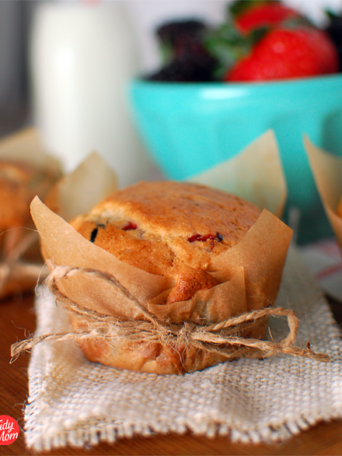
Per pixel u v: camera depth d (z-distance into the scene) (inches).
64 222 5.5
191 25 11.4
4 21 15.9
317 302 7.3
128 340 5.6
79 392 5.5
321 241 10.4
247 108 8.9
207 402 5.0
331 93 8.8
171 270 5.7
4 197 8.5
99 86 12.0
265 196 8.2
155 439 5.0
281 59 9.2
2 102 16.8
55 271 5.4
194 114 9.3
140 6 16.0
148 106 9.9
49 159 10.1
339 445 4.8
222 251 5.9
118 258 5.8
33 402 5.4
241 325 5.7
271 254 5.8
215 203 6.6
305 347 6.2
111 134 12.4
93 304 5.7
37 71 12.2
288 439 4.9
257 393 5.4
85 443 5.0
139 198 6.6
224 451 4.8
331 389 5.3
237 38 9.6
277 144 8.3
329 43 9.7
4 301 8.4
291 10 10.9
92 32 11.7
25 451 4.9
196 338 5.5
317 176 7.7
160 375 5.7
